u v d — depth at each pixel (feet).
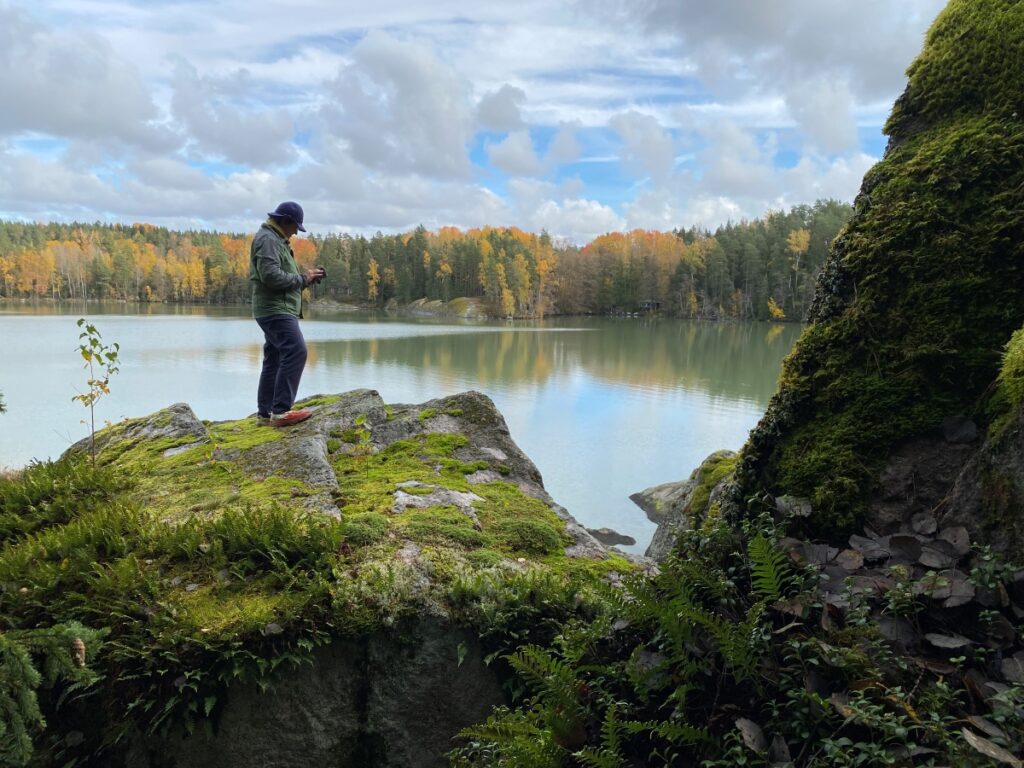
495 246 393.50
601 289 355.56
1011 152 7.98
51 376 76.89
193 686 8.27
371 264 399.85
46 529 12.26
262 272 17.28
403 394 70.64
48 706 8.33
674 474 41.93
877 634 5.84
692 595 7.08
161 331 152.87
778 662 6.16
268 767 8.83
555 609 9.74
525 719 7.43
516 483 16.14
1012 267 7.68
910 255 8.30
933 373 7.88
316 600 9.30
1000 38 8.52
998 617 5.60
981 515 6.63
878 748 4.78
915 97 9.44
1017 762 4.18
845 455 7.98
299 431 17.89
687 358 116.57
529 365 101.04
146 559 10.46
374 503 13.37
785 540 7.36
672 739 5.77
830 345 8.82
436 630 9.37
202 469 15.52
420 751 9.32
